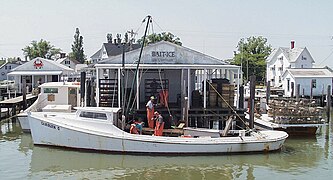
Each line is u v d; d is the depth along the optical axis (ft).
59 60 258.78
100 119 62.75
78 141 63.00
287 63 219.61
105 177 51.62
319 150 68.85
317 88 174.81
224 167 56.34
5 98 141.38
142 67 76.28
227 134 66.28
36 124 65.62
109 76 90.84
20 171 54.13
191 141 60.54
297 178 51.72
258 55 282.97
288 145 73.10
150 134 66.23
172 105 80.84
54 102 88.12
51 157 60.75
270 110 88.53
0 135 81.05
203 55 81.46
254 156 62.34
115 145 61.36
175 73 87.56
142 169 55.06
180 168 55.57
